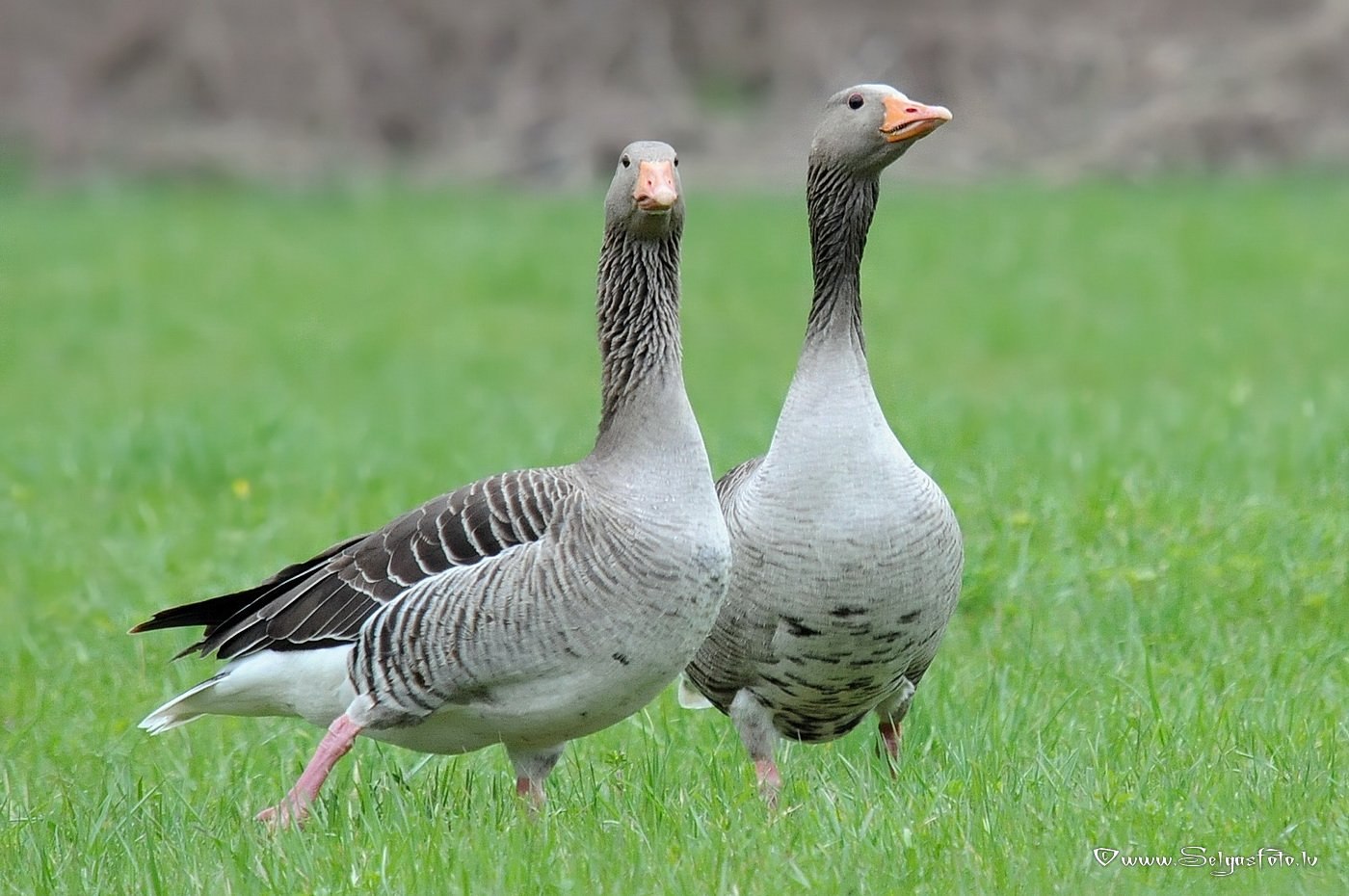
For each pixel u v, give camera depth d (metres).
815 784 8.69
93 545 14.83
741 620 8.48
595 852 7.59
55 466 17.77
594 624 7.74
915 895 7.09
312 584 8.18
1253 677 9.98
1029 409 18.81
